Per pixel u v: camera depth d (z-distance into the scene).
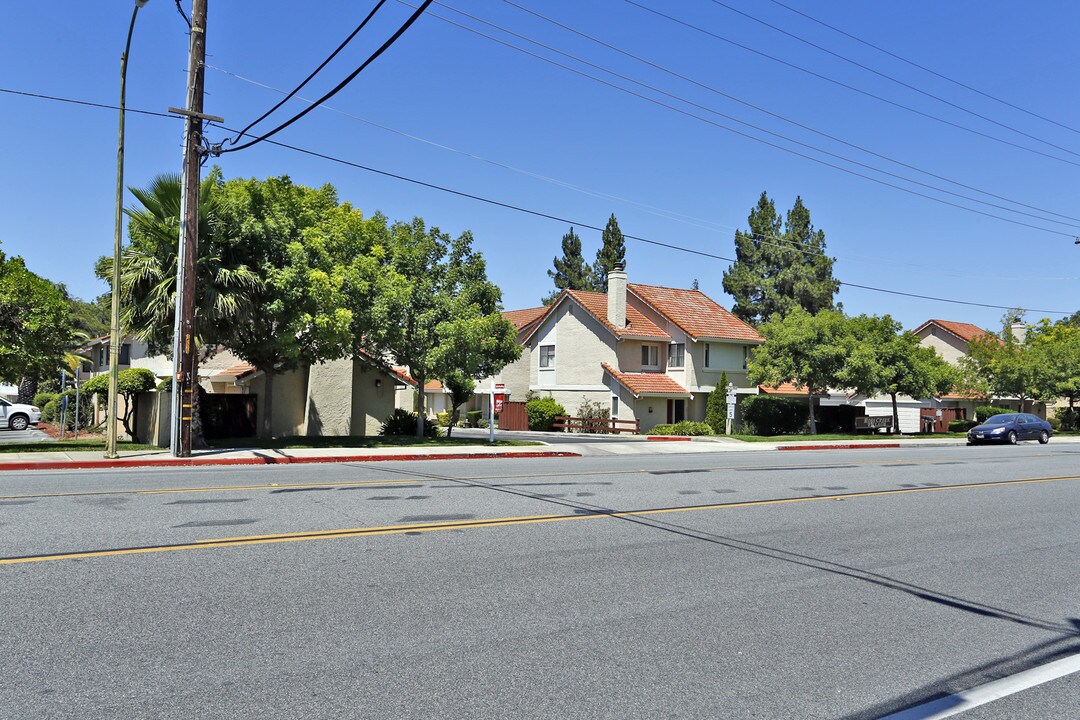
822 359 35.78
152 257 20.92
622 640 5.82
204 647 5.36
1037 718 4.74
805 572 8.12
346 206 26.31
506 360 28.42
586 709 4.59
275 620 5.96
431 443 25.66
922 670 5.47
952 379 42.25
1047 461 23.64
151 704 4.46
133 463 17.56
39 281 20.95
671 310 43.88
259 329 22.70
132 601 6.31
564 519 10.49
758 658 5.57
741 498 13.24
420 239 27.42
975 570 8.54
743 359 44.19
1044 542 10.22
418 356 25.95
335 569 7.47
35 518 9.56
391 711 4.46
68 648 5.28
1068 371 48.62
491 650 5.50
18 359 19.91
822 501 13.23
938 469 20.02
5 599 6.28
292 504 11.06
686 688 4.97
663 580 7.57
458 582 7.19
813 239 69.56
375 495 12.20
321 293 21.83
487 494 12.68
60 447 22.23
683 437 34.50
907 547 9.64
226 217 21.59
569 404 44.41
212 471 16.14
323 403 28.28
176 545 8.22
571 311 44.91
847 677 5.28
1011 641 6.18
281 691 4.69
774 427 40.31
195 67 18.30
